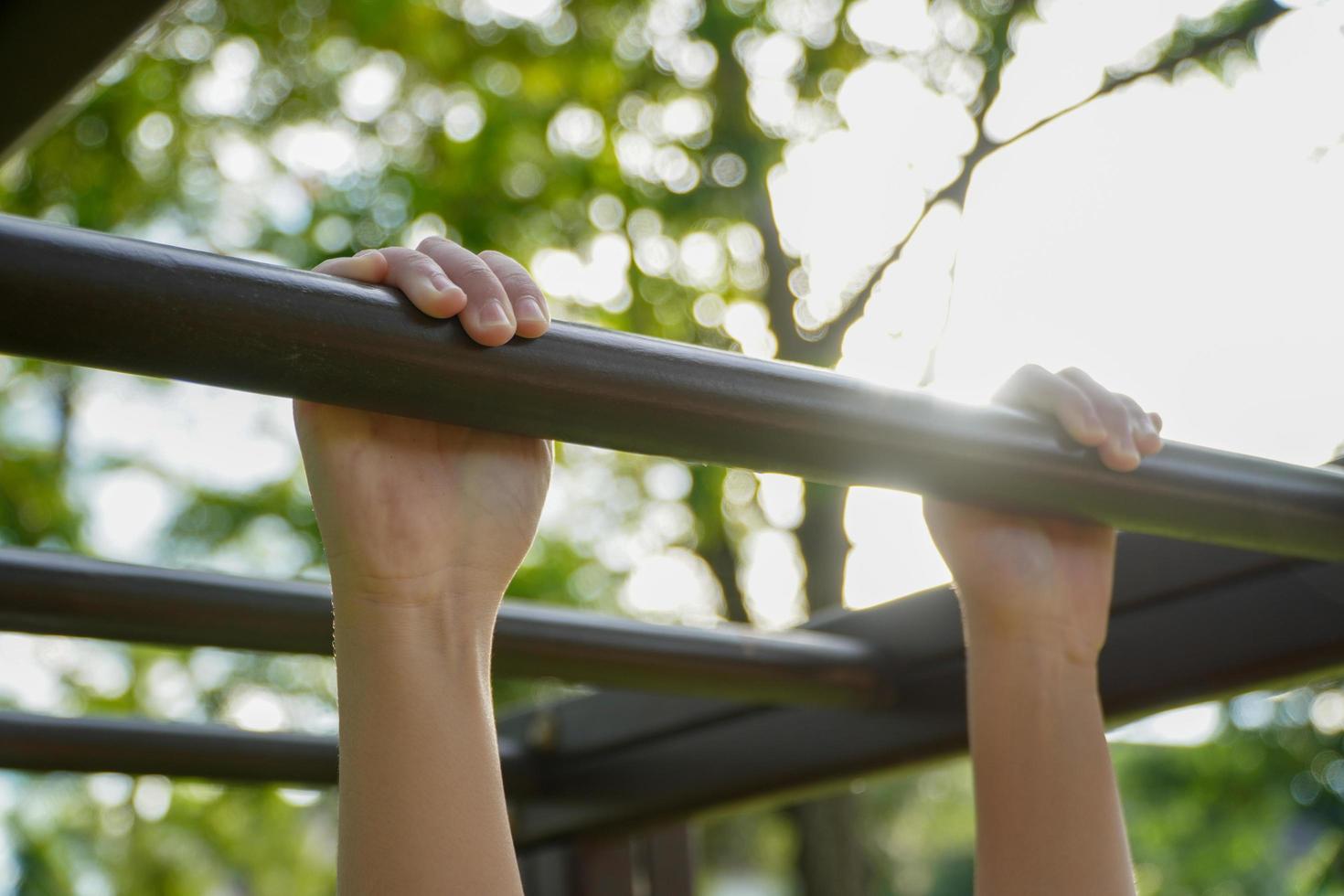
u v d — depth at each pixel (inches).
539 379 25.7
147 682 222.8
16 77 33.7
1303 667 46.6
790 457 28.7
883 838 578.9
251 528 256.2
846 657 55.0
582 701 70.1
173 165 237.5
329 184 239.3
